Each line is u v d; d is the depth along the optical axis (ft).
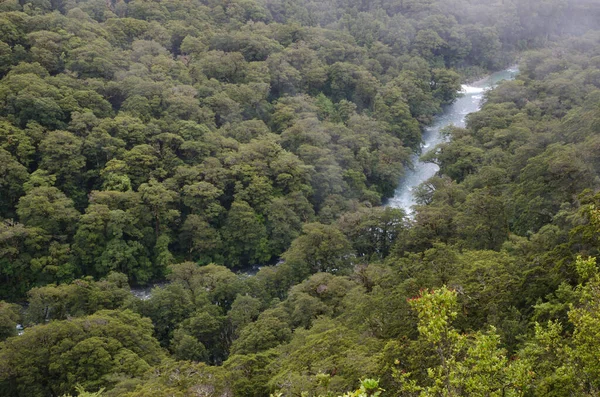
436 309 58.85
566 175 182.50
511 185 217.77
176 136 289.12
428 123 414.00
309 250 224.33
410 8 562.66
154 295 208.85
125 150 279.28
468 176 259.39
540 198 184.24
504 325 101.81
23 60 315.99
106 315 178.29
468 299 116.06
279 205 270.87
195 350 177.17
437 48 510.17
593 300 64.54
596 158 193.77
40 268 229.45
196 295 209.67
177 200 268.41
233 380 125.49
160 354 170.40
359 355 100.07
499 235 181.68
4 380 149.07
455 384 57.00
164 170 279.90
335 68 416.87
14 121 269.64
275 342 159.02
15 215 249.96
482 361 57.06
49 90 282.15
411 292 125.49
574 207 164.35
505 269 127.13
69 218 240.73
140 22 399.44
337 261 223.10
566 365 62.03
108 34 367.25
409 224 241.35
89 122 279.28
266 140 311.27
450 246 169.68
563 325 93.09
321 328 140.26
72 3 395.96
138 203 254.06
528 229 182.39
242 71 385.50
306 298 173.17
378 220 244.63
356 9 565.12
